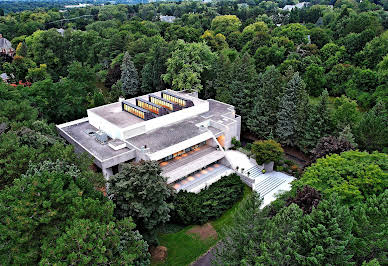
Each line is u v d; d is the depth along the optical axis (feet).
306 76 219.41
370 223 76.07
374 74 195.52
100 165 136.05
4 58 325.62
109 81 275.59
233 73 206.69
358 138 151.43
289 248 68.59
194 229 120.16
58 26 474.90
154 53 249.55
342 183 92.17
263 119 185.68
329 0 587.68
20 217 68.08
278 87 183.21
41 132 135.13
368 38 241.96
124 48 303.27
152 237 104.01
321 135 165.68
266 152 151.94
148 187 93.04
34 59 278.87
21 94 170.30
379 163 98.27
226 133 171.94
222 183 139.03
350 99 193.67
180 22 445.78
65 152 103.30
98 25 419.13
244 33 338.13
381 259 73.31
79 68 214.28
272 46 261.85
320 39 291.38
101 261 64.80
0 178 95.14
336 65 224.74
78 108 191.42
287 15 454.40
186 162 150.00
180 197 125.90
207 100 214.07
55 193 75.05
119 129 151.33
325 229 70.03
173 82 220.84
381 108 155.33
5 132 124.06
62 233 69.00
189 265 102.63
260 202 85.87
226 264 80.12
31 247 70.28
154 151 141.79
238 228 82.53
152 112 178.19
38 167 96.37
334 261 69.77
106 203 82.74
